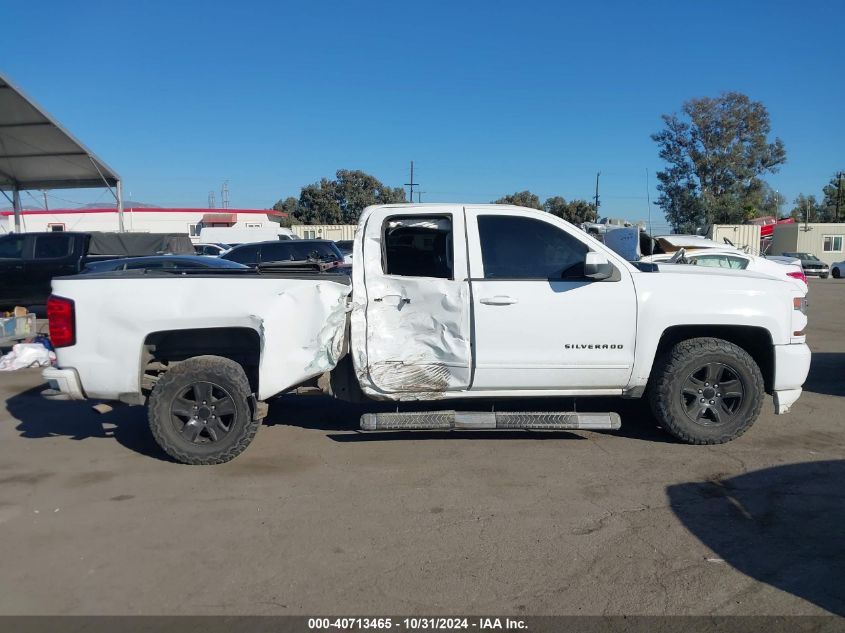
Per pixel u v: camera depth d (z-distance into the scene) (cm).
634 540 405
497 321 541
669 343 584
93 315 529
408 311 546
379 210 559
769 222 4488
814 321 1509
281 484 502
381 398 554
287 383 532
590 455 553
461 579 363
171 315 526
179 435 538
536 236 557
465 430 557
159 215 4747
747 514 440
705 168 4959
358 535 417
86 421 681
